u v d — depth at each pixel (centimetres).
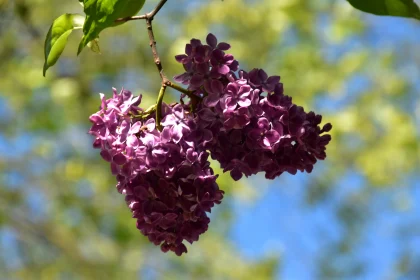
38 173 214
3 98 208
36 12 188
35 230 215
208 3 197
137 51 203
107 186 208
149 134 67
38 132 208
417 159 211
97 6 69
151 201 67
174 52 186
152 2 203
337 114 202
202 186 66
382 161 209
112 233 216
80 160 208
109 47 202
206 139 67
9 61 191
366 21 212
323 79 204
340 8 202
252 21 192
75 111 199
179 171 66
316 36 212
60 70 197
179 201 66
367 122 209
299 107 68
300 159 68
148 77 203
